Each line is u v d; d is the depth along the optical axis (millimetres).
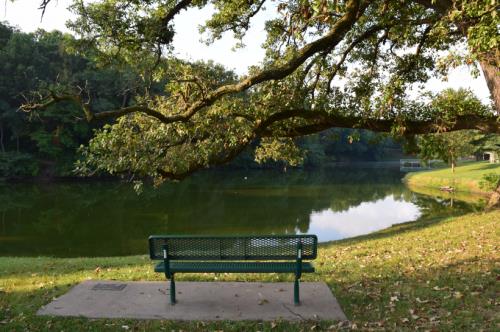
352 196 35250
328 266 8047
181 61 10062
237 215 25219
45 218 25156
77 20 8938
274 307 5465
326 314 5223
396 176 60250
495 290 5934
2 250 16906
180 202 31656
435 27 7855
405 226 15734
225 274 7223
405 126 10000
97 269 8414
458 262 7695
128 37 9148
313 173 68562
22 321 5145
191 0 9641
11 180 51156
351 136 10602
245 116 9914
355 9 8398
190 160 9914
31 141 56250
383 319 5094
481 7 6406
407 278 6812
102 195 37375
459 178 39906
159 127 9578
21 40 53125
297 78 10945
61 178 53031
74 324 5043
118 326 4957
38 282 7148
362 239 13383
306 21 8961
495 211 15430
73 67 54906
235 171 73000
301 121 11086
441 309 5359
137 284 6504
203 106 8969
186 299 5801
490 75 8211
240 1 10344
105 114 7742
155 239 5719
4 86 52125
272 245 5730
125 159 9258
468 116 9836
